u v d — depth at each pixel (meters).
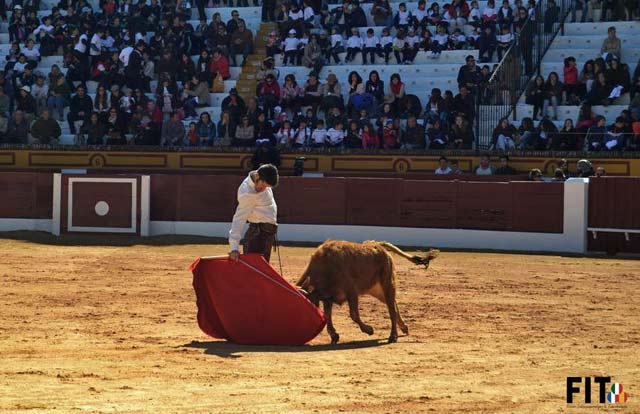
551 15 28.48
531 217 22.45
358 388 7.99
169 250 21.64
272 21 31.73
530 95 26.75
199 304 10.69
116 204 24.58
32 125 29.17
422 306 13.79
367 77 28.94
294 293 10.41
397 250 11.11
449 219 23.09
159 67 29.78
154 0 31.83
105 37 30.84
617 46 27.06
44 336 10.86
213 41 30.36
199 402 7.32
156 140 28.69
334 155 26.86
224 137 28.17
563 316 13.00
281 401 7.42
